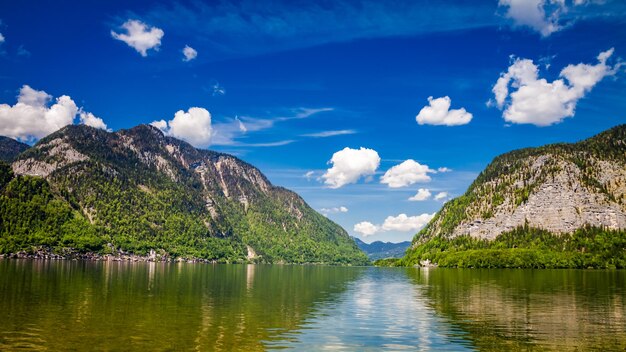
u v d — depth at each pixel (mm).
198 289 106250
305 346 47250
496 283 144250
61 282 108938
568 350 46719
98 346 43844
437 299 93375
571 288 122062
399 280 164625
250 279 160000
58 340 45750
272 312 70500
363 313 71375
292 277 185875
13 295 79812
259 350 44844
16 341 44812
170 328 53781
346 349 46375
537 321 64125
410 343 49500
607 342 50375
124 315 61844
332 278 180500
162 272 184250
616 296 99562
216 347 45156
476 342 50188
